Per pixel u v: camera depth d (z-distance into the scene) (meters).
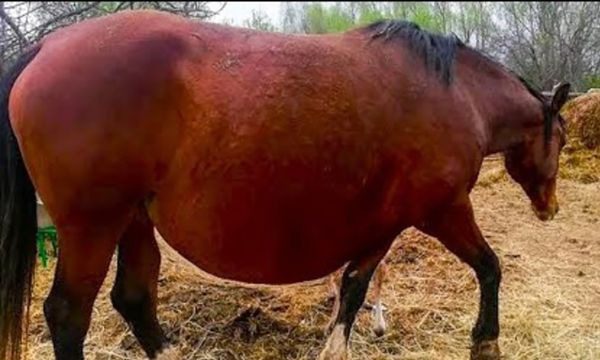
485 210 6.68
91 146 2.51
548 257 5.38
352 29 2.96
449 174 2.92
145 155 2.56
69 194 2.55
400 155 2.81
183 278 4.63
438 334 4.03
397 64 2.85
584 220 6.37
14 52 6.70
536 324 4.13
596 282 4.89
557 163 3.68
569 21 12.27
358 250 2.94
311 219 2.72
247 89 2.58
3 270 2.70
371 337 3.95
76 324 2.66
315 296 4.38
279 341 3.86
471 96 3.16
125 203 2.61
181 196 2.61
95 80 2.52
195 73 2.57
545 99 3.57
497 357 3.31
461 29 12.82
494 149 3.42
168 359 3.16
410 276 4.89
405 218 2.94
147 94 2.54
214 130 2.55
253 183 2.59
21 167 2.70
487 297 3.25
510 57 12.66
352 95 2.70
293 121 2.60
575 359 3.75
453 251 3.18
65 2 7.75
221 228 2.64
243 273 2.79
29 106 2.53
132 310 3.10
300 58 2.68
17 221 2.71
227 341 3.85
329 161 2.66
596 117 8.23
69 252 2.62
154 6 8.23
